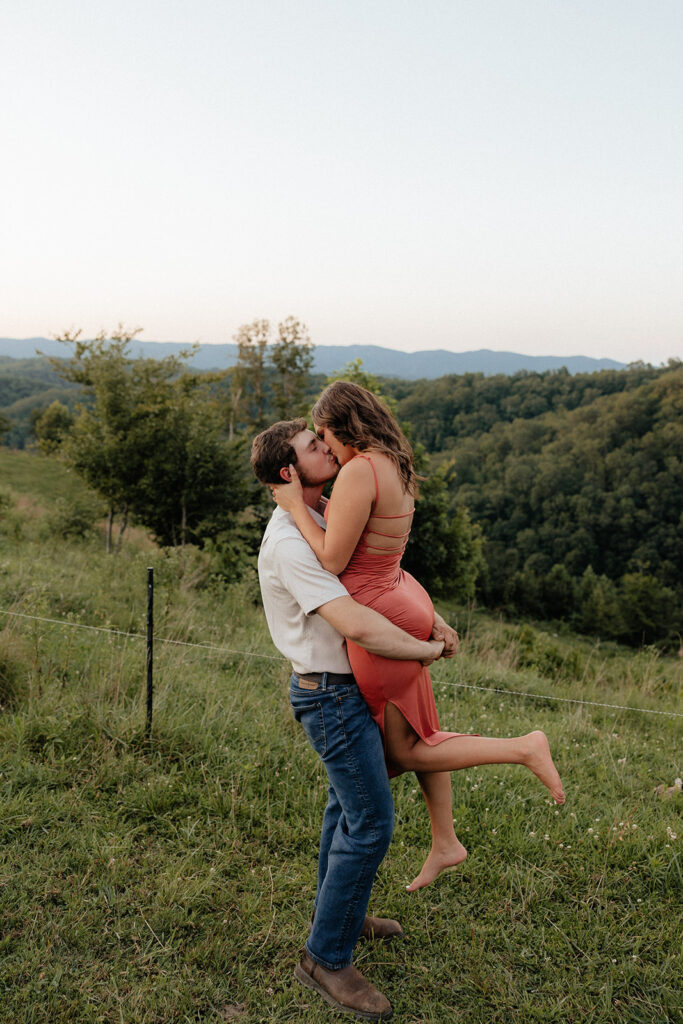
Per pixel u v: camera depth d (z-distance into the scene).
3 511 17.73
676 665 10.23
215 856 3.11
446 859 2.59
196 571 11.23
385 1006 2.34
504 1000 2.43
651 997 2.48
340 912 2.34
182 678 4.99
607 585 62.03
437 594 18.23
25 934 2.52
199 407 20.36
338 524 2.19
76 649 5.45
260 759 3.92
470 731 5.11
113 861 2.94
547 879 3.10
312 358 46.38
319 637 2.28
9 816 3.17
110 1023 2.21
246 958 2.55
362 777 2.28
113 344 19.94
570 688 7.75
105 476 19.52
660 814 3.83
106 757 3.75
